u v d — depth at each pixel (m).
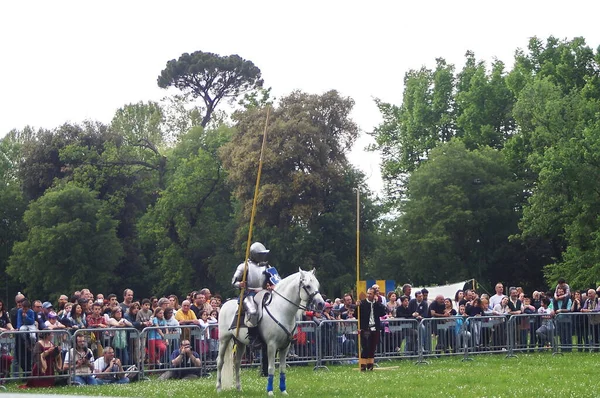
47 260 71.88
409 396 16.84
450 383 19.19
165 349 22.83
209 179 73.88
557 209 54.75
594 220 52.84
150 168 81.00
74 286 71.31
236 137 68.75
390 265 71.25
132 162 79.44
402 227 69.56
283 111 67.06
